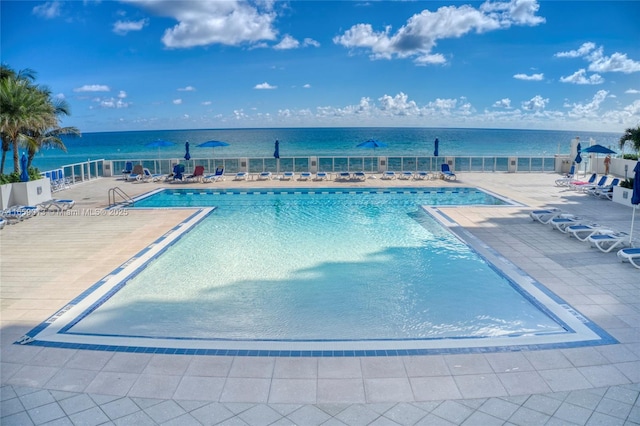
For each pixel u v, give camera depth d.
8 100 17.02
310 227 14.30
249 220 15.27
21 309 7.86
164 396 5.25
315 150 66.38
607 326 7.02
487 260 10.45
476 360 6.00
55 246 11.68
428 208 16.52
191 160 26.19
